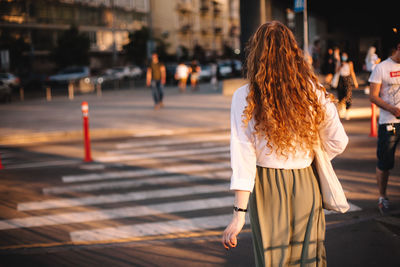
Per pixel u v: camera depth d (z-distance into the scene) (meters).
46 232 4.75
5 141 11.52
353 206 5.06
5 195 6.29
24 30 48.06
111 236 4.55
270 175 2.05
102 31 58.38
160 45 57.38
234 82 21.69
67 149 10.05
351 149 8.20
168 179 6.81
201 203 5.54
